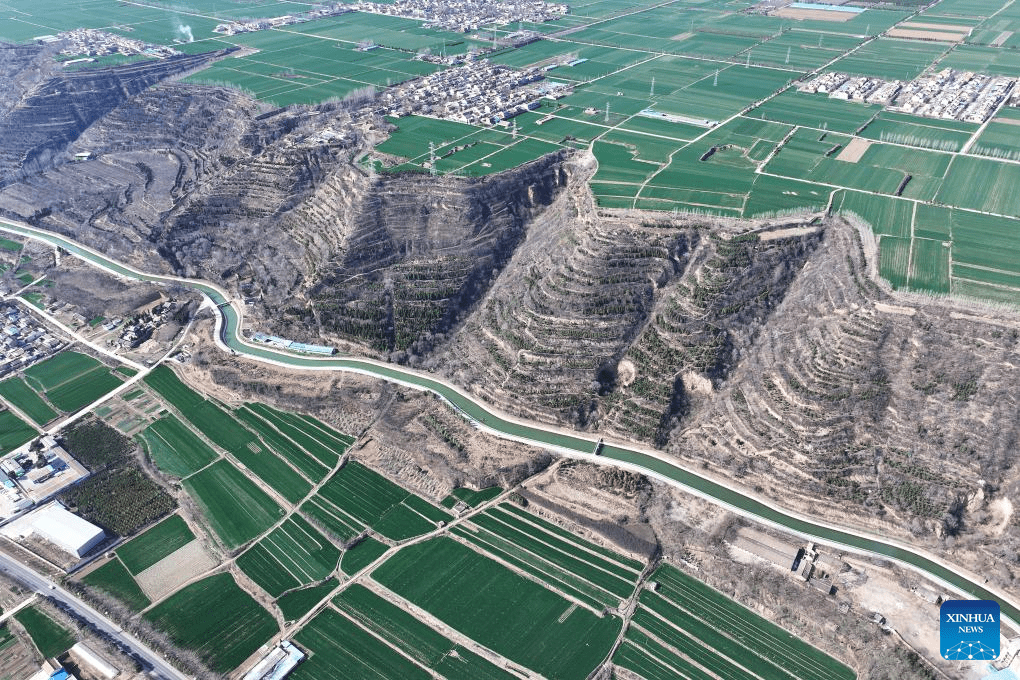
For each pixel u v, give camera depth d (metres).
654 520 154.88
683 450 165.75
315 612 139.62
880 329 167.50
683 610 138.38
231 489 166.88
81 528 154.62
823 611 134.38
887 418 155.88
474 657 131.38
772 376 168.62
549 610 139.38
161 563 150.00
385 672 129.00
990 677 121.62
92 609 140.62
